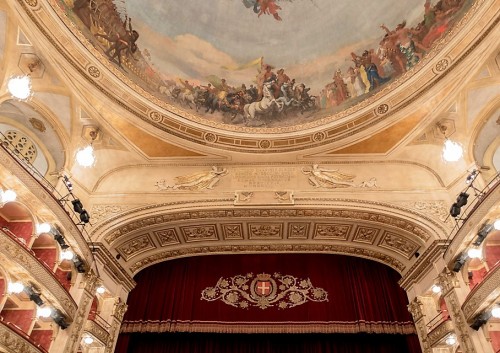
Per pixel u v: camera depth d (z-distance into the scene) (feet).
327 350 47.21
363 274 49.47
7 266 31.01
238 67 49.90
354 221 45.34
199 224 46.57
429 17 41.60
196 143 46.55
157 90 45.83
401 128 44.04
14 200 32.35
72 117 41.14
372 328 45.60
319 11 48.11
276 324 46.42
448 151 34.47
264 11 48.96
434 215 41.81
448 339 38.58
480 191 36.22
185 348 47.62
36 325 37.45
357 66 47.01
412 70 42.47
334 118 46.50
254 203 44.73
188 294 48.85
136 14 44.42
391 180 45.34
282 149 47.32
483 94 38.60
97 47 40.86
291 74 49.83
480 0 36.32
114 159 46.34
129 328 46.34
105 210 43.83
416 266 43.19
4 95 34.96
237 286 49.32
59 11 36.86
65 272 40.93
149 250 48.52
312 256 51.11
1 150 29.94
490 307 32.42
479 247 35.22
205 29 48.29
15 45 34.86
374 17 45.60
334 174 46.47
